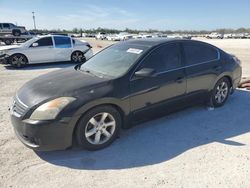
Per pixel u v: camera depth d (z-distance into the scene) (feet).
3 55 40.34
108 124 13.65
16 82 29.27
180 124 16.56
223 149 13.48
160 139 14.64
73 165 12.16
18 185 10.73
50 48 42.86
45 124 11.97
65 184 10.80
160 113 15.89
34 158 12.73
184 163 12.25
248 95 22.52
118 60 15.58
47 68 40.24
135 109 14.46
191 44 17.39
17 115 12.57
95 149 13.42
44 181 11.00
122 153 13.20
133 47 16.21
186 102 17.06
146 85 14.62
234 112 18.60
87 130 13.04
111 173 11.55
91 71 15.57
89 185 10.73
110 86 13.50
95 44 112.88
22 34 121.29
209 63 18.03
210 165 12.05
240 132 15.48
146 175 11.37
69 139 12.56
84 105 12.53
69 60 45.09
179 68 16.31
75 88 13.03
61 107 12.23
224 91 19.56
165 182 10.87
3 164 12.17
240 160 12.44
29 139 12.42
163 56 15.76
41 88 13.44
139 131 15.60
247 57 54.80
